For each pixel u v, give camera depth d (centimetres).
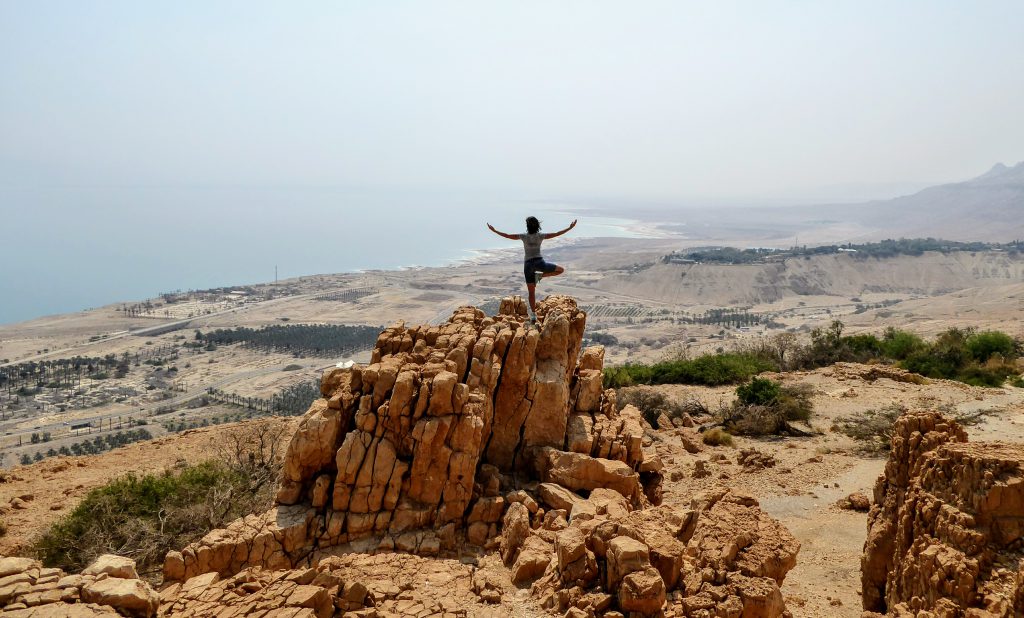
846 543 2119
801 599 1652
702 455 3284
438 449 1419
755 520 1264
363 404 1448
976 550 1105
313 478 1477
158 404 14688
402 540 1364
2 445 11388
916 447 1423
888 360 5631
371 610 982
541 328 1758
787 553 1150
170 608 945
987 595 1038
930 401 3888
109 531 1802
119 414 13762
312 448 1431
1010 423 3250
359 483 1395
